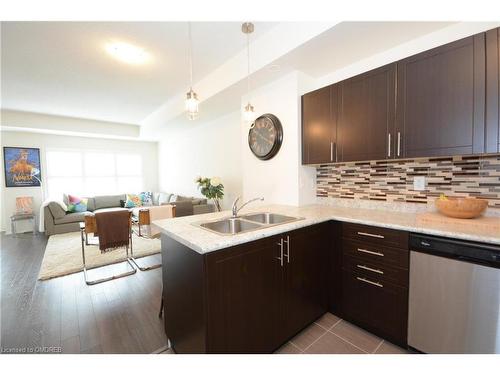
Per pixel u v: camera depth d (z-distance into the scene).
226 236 1.34
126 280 2.75
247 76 2.42
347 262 1.88
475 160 1.69
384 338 1.69
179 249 1.42
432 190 1.91
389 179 2.15
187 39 2.21
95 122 5.53
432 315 1.42
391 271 1.61
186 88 3.50
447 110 1.52
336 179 2.54
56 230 4.86
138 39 2.21
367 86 1.93
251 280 1.39
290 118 2.46
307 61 2.15
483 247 1.22
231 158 4.14
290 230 1.62
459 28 1.66
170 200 5.50
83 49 2.37
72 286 2.60
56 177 5.79
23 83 3.23
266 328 1.49
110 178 6.64
